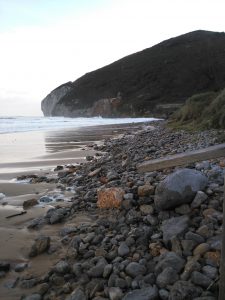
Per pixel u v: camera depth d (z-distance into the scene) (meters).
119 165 10.47
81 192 8.11
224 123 17.36
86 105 100.38
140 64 104.12
